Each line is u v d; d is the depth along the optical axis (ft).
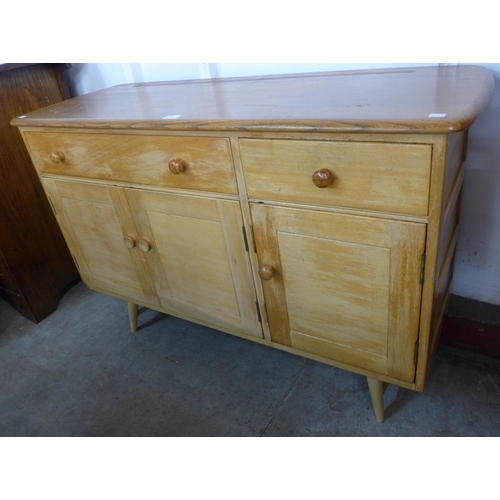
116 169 3.81
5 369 5.12
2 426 4.39
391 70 3.88
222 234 3.58
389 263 2.92
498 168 3.89
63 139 3.94
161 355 5.03
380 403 3.82
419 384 3.34
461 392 4.10
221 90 4.04
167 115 3.33
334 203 2.89
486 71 3.40
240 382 4.53
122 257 4.51
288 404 4.22
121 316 5.76
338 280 3.22
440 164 2.43
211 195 3.42
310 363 4.65
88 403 4.54
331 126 2.56
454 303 4.58
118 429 4.21
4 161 5.18
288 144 2.84
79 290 6.37
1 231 5.25
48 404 4.59
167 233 3.94
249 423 4.08
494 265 4.33
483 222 4.18
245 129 2.86
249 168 3.09
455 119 2.28
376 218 2.80
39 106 5.45
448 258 3.70
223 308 4.12
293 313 3.65
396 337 3.22
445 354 4.52
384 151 2.55
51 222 5.86
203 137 3.16
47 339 5.52
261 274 3.48
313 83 3.77
